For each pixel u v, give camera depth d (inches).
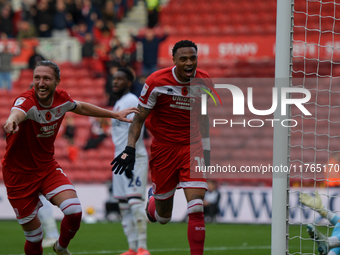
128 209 847.7
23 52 2330.2
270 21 2514.8
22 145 601.3
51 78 582.2
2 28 2461.9
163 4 2733.8
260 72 2183.8
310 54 2158.0
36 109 586.6
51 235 938.1
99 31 2393.0
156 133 649.6
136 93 1921.8
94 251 912.3
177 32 2509.8
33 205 622.5
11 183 617.3
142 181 829.2
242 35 2472.9
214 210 1423.5
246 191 1411.2
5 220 1513.3
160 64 2186.3
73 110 631.2
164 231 1245.7
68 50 2365.9
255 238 1090.7
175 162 638.5
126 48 2209.6
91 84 2256.4
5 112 2156.7
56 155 1875.0
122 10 2709.2
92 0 2459.4
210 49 2172.7
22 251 900.0
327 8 2321.6
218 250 914.1
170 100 624.4
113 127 854.5
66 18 2454.5
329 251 661.3
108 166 1828.2
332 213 705.0
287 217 629.0
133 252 839.1
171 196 664.4
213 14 2576.3
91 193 1514.5
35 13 2417.6
